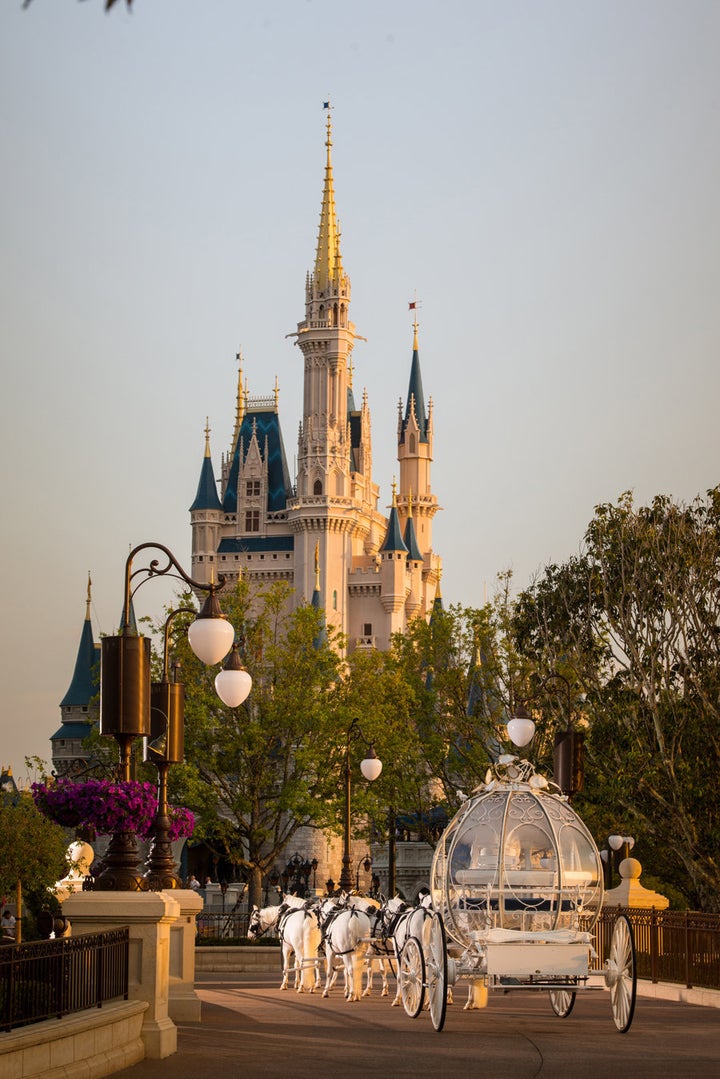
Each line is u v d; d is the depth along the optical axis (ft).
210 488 648.38
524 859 82.84
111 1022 61.31
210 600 72.38
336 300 642.22
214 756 236.84
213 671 245.86
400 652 297.53
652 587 171.94
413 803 268.00
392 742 259.19
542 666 197.88
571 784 115.96
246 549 640.99
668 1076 60.23
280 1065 63.77
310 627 257.34
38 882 139.95
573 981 77.00
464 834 83.10
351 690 266.16
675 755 162.81
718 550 168.14
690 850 161.79
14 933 134.82
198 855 434.71
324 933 106.42
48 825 142.51
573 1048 71.10
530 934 77.77
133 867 70.13
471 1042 73.82
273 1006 97.91
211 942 162.30
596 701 178.91
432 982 80.48
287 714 240.73
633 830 170.40
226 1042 73.51
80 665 544.21
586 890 81.76
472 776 262.88
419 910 87.04
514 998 106.63
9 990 52.24
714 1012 94.94
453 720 270.46
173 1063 64.13
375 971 138.21
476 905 81.05
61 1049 55.31
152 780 234.79
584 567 189.88
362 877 397.19
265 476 646.33
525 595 201.98
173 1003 85.61
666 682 165.68
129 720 70.69
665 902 127.85
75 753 532.73
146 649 71.61
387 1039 75.36
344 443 638.53
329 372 642.22
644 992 113.70
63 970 57.41
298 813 239.50
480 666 259.19
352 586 634.02
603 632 187.21
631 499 181.16
